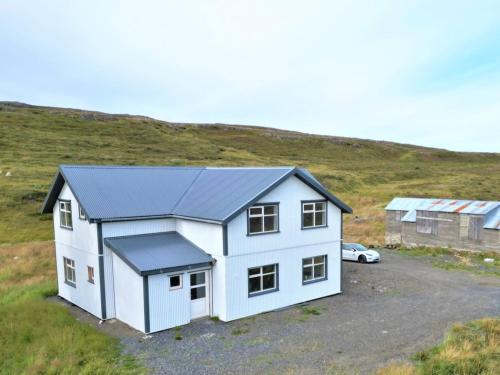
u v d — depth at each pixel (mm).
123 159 71625
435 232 35031
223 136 134125
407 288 22172
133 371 11977
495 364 11586
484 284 22875
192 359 12914
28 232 37594
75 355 12914
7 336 14656
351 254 30406
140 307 15680
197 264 16641
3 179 51219
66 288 20922
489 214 32688
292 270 19406
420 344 13812
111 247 17109
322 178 75312
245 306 17547
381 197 63500
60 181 20500
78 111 130750
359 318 17047
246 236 17562
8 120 90688
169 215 19250
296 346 13914
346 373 11664
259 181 18922
